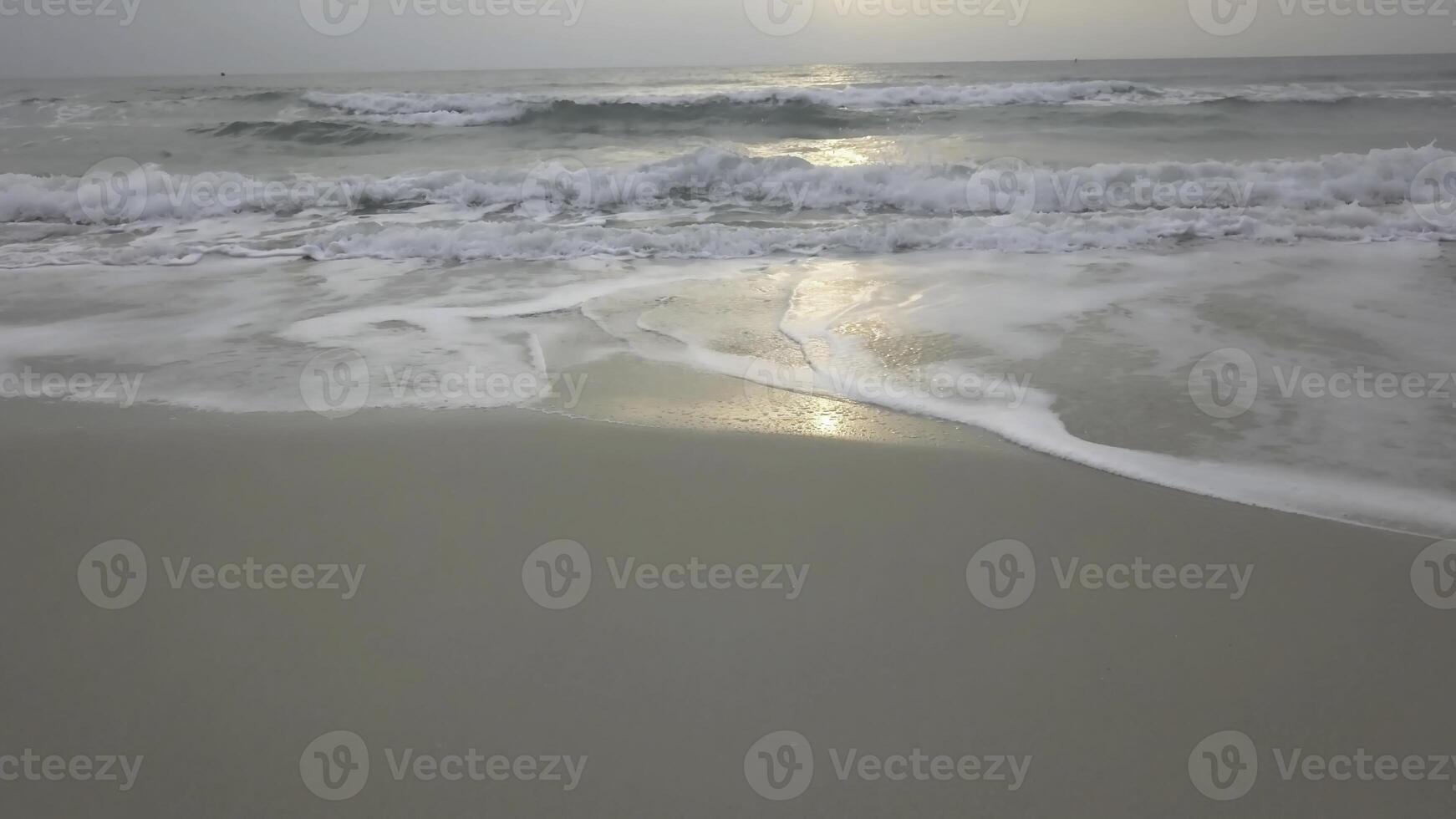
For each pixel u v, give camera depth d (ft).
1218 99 43.83
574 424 11.17
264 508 9.25
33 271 19.17
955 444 10.55
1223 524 8.72
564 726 6.37
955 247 20.12
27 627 7.43
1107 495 9.33
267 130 41.01
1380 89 52.11
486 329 14.99
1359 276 17.03
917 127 40.81
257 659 7.06
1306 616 7.37
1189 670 6.80
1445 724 6.26
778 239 20.33
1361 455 10.03
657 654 7.07
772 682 6.76
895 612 7.52
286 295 17.22
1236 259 18.49
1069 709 6.46
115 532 8.81
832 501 9.29
